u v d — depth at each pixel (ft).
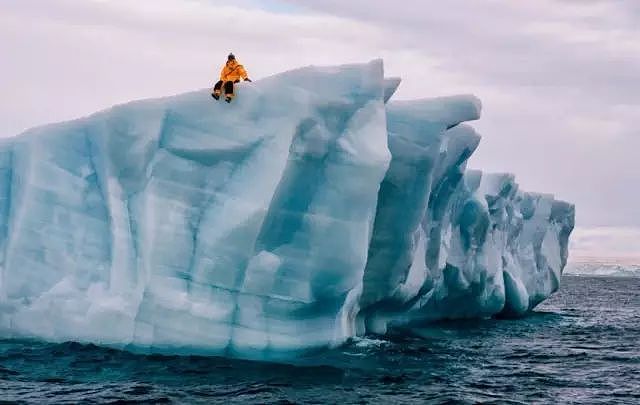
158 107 51.70
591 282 431.84
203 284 49.80
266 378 47.21
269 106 50.60
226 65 51.34
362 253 52.24
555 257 121.39
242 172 50.26
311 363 52.90
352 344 62.23
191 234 50.19
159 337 50.24
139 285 50.42
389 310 73.10
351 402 43.39
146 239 49.93
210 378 46.42
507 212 105.50
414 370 55.67
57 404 39.88
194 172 50.57
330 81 52.24
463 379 54.34
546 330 95.50
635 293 253.24
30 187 54.39
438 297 88.12
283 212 51.88
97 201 53.42
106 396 41.83
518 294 104.12
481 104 64.95
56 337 53.31
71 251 53.42
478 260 90.12
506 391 51.08
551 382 55.67
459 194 84.33
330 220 51.85
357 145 52.19
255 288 49.93
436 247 76.38
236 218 48.83
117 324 51.11
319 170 52.49
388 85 58.29
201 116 51.26
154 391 43.14
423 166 62.85
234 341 50.26
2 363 48.55
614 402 49.24
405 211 63.05
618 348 77.77
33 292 54.13
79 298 52.47
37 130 57.26
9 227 56.18
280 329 50.93
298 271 51.39
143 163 51.03
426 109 64.23
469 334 84.89
